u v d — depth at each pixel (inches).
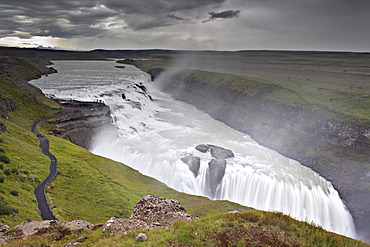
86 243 778.2
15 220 1321.4
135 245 683.4
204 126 5457.7
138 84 7475.4
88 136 4082.2
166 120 5625.0
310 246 684.1
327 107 4441.4
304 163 3882.9
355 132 3727.9
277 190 3097.9
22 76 6766.7
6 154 2377.0
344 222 2928.2
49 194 1999.3
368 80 7603.4
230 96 6638.8
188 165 3491.6
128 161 3764.8
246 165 3558.1
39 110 4325.8
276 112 5167.3
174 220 868.6
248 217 811.4
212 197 3240.7
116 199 2145.7
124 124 4773.6
